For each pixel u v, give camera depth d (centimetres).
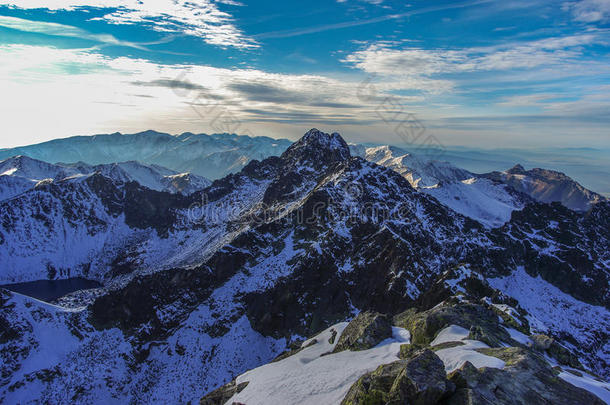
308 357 6266
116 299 16125
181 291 16575
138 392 12488
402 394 3044
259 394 5197
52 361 13100
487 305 6988
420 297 12244
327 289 14538
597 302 18988
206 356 13388
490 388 2945
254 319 14512
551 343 4747
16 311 14238
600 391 3166
